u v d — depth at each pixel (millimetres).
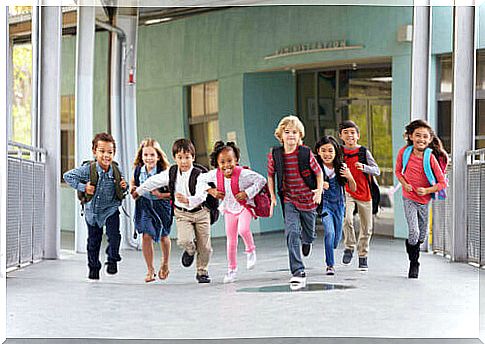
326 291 8516
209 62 18625
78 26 14117
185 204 8992
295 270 8875
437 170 9477
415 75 13117
